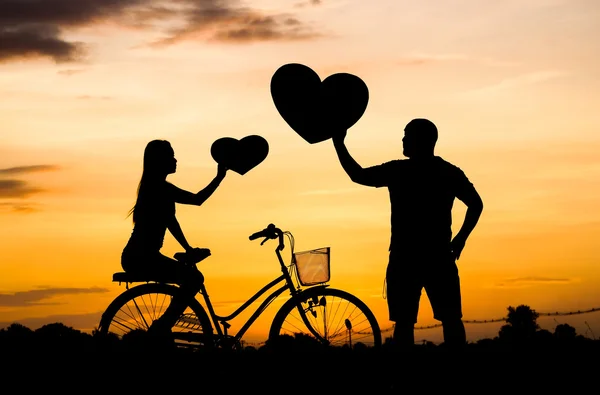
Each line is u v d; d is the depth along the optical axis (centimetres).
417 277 593
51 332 688
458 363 598
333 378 642
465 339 601
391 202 606
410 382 603
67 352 667
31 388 619
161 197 689
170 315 683
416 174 595
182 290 691
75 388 627
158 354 675
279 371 661
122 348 674
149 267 680
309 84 688
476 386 607
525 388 611
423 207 591
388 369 631
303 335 702
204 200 732
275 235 723
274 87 692
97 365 658
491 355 676
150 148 698
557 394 601
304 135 674
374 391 611
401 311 598
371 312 710
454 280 594
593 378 625
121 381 649
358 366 657
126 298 686
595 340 723
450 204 598
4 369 638
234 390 629
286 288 716
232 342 691
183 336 685
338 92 661
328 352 690
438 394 597
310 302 709
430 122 598
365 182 612
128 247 682
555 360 662
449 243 595
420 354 618
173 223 699
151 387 639
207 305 698
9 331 693
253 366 673
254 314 706
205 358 680
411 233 592
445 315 597
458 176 595
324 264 715
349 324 706
